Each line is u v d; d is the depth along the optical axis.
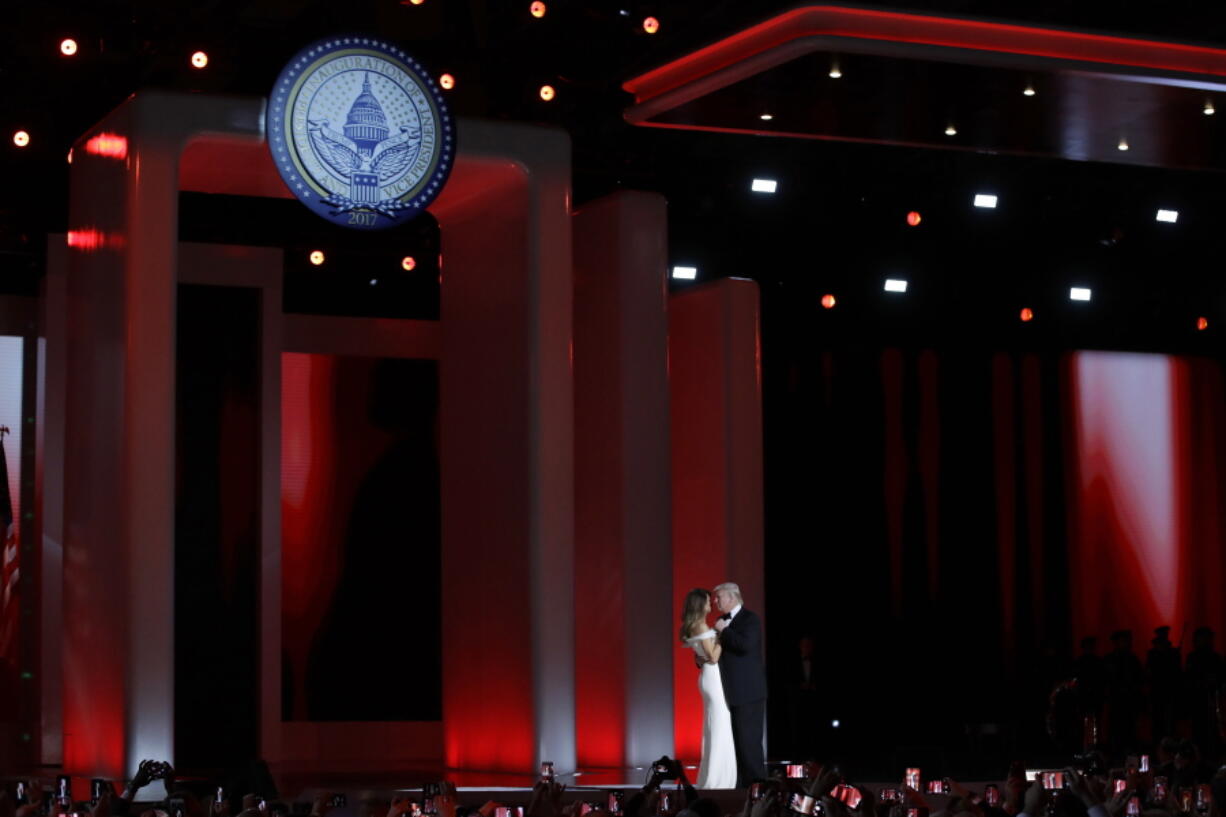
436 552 29.50
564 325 21.45
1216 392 39.12
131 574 19.03
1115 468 38.53
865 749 34.00
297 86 19.78
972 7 22.30
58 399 26.25
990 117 23.06
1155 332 38.66
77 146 21.59
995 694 37.72
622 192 23.59
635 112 22.86
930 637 37.47
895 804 10.60
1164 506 38.78
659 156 30.06
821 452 36.91
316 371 29.11
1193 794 11.24
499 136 21.30
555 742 21.06
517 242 21.62
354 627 28.84
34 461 26.73
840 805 9.14
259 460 27.27
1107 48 21.08
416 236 29.81
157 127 19.50
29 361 26.95
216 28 25.36
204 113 19.72
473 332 22.58
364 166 20.06
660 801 9.98
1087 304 36.84
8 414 26.86
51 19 24.77
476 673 22.27
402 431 29.53
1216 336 38.88
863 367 37.25
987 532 37.91
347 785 19.84
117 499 19.33
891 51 20.22
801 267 33.81
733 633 20.12
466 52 26.34
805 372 36.84
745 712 20.00
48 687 25.64
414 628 29.22
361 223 20.02
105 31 25.19
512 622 21.47
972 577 37.75
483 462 22.23
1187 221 33.75
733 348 25.53
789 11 19.89
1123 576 38.56
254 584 27.22
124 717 18.91
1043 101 22.30
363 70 20.16
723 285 25.73
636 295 23.47
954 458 37.72
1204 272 35.97
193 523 26.95
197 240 28.75
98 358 20.25
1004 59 20.59
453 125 20.56
